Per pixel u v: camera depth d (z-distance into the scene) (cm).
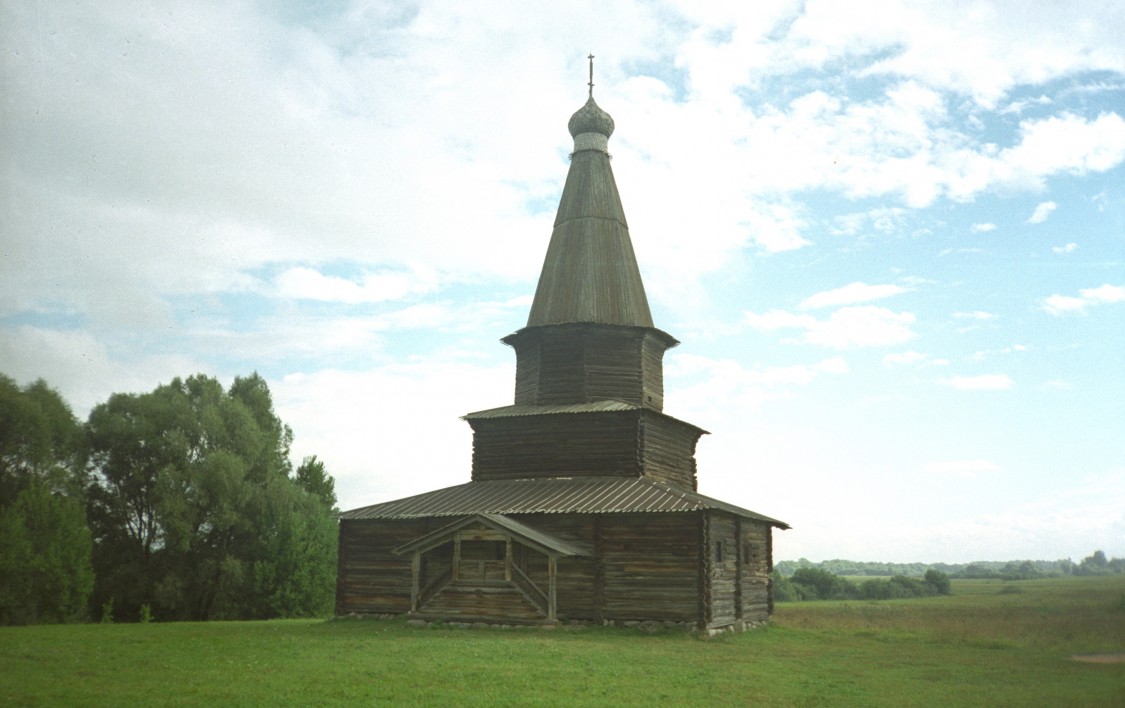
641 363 3972
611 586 3294
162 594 5741
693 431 4197
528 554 3459
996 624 1989
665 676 2075
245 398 6975
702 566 3197
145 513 5984
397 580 3700
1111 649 1512
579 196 4212
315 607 6184
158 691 1802
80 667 2166
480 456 3938
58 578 4444
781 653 2638
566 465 3762
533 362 4003
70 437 5344
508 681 1942
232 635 3091
